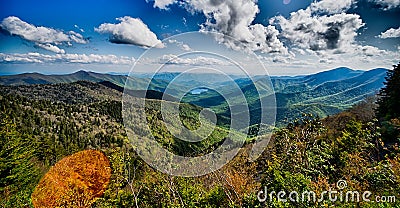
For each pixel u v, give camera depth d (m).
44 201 19.03
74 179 20.30
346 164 8.98
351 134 11.78
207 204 7.57
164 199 7.89
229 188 7.53
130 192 8.90
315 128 8.05
